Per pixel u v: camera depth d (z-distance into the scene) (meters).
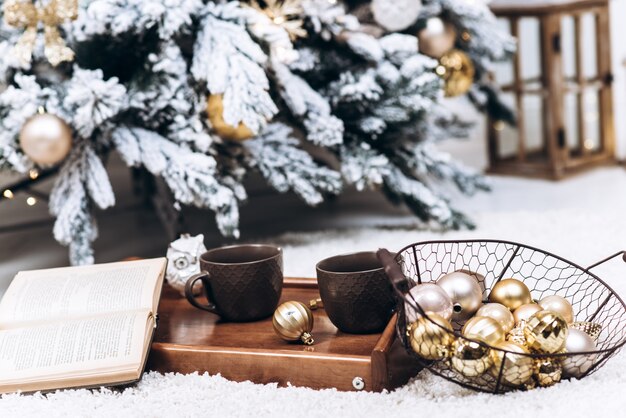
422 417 1.62
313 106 2.39
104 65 2.30
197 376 1.72
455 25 2.62
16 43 2.21
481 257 2.22
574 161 3.31
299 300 1.88
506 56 2.72
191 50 2.41
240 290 1.80
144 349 1.72
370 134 2.54
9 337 1.74
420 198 2.51
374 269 1.75
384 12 2.44
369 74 2.44
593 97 3.40
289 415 1.64
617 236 2.35
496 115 3.08
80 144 2.32
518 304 1.76
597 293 1.98
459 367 1.62
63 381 1.70
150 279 1.82
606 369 1.71
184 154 2.28
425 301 1.66
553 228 2.46
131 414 1.66
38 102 2.21
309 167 2.41
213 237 2.64
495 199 2.96
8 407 1.69
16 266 2.53
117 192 3.41
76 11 2.12
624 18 3.38
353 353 1.70
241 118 2.16
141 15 2.19
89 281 1.82
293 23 2.30
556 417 1.60
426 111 2.47
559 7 3.11
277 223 2.79
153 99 2.27
